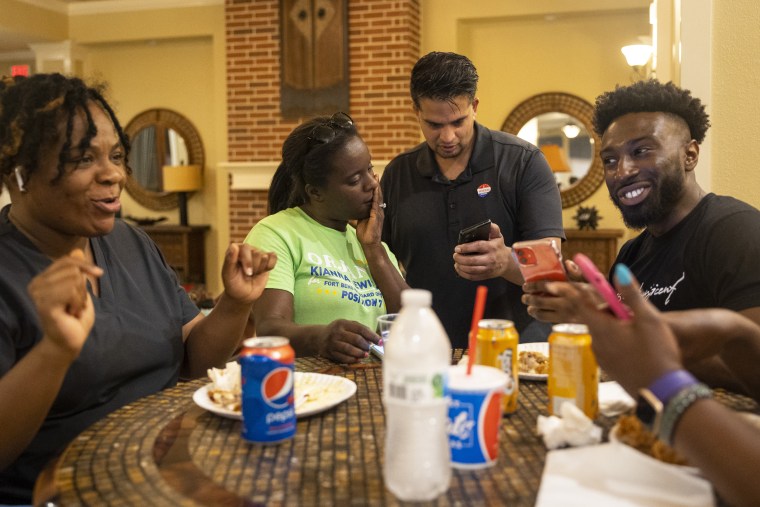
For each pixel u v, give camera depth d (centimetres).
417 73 218
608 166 157
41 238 135
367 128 628
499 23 665
